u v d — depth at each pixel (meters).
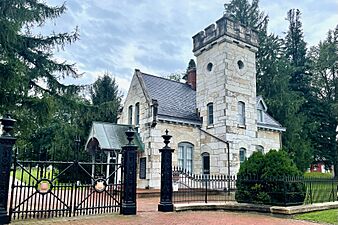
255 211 10.16
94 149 19.31
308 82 35.38
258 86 32.38
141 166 18.45
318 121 33.88
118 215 8.98
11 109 14.02
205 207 10.63
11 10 14.04
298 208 9.60
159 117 18.14
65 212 9.10
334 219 8.61
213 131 18.80
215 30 19.59
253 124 19.38
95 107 17.66
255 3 34.66
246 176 11.03
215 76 19.25
